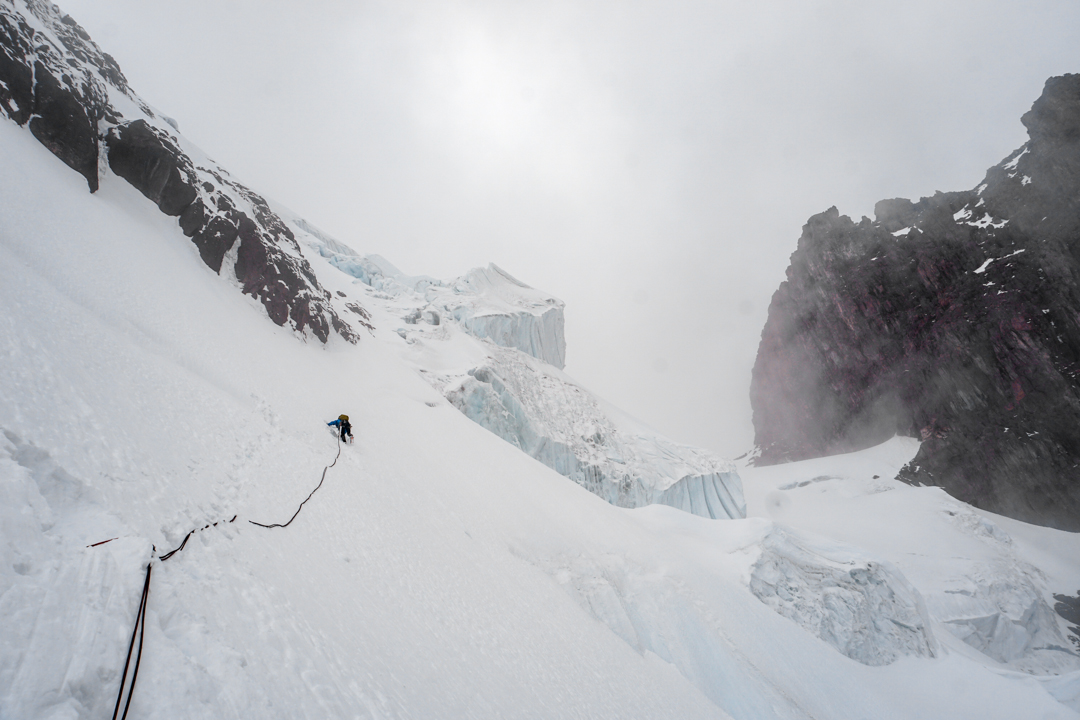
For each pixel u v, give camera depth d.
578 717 9.80
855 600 28.62
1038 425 80.06
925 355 99.38
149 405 9.29
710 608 21.20
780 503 87.00
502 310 64.94
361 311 47.03
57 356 8.12
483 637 9.99
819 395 121.12
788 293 134.88
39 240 14.01
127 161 24.06
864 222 122.19
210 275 25.22
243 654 4.69
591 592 18.27
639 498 47.84
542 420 49.56
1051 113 93.38
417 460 20.30
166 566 5.16
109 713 3.39
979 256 98.62
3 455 4.62
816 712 19.20
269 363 20.50
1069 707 25.83
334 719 4.78
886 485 86.25
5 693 2.91
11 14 20.94
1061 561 61.84
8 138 17.50
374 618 7.51
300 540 8.21
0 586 3.51
